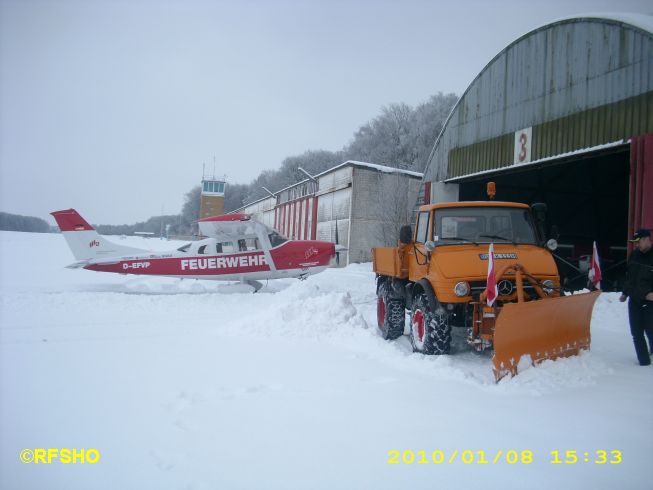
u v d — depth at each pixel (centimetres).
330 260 1462
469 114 1477
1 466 276
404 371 485
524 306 432
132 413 362
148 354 573
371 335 653
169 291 1337
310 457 280
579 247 1719
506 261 520
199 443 303
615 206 1880
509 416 346
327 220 2886
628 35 974
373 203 2570
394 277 679
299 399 390
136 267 1394
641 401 383
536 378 429
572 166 1558
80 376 471
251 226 1397
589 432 317
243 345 629
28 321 863
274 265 1419
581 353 503
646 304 512
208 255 1398
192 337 702
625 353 586
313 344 636
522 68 1262
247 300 1169
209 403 383
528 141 1230
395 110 5203
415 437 308
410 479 253
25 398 401
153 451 293
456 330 695
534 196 1711
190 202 11281
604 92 1023
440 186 1609
